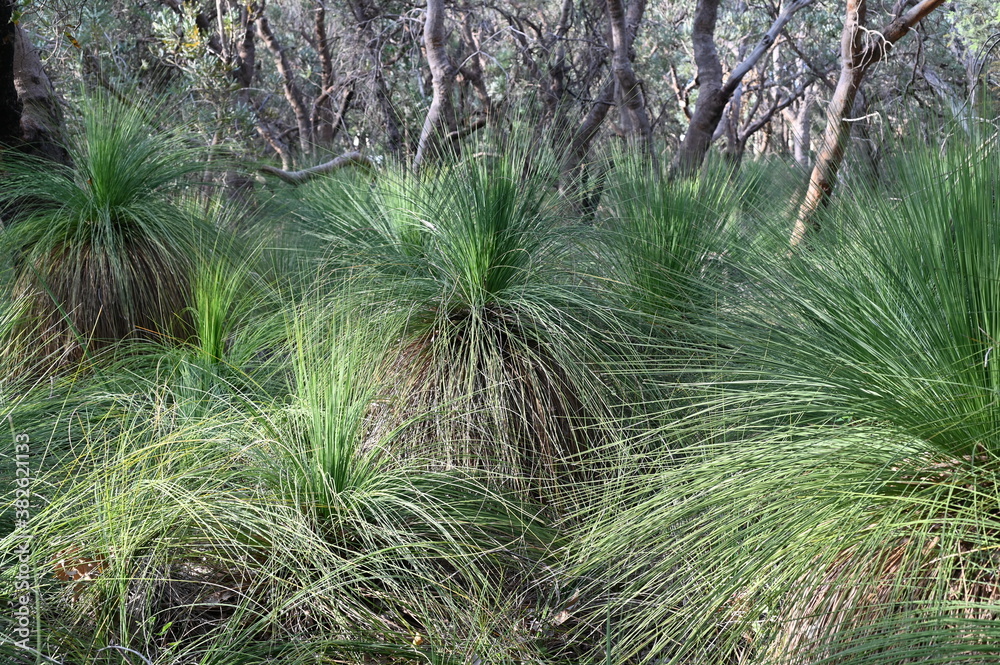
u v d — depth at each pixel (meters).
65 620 2.35
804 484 2.16
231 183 6.13
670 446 3.14
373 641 2.38
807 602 2.16
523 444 3.38
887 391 2.18
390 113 8.77
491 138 3.78
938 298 2.21
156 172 4.68
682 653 2.32
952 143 2.37
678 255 3.81
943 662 1.82
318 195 5.08
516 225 3.54
